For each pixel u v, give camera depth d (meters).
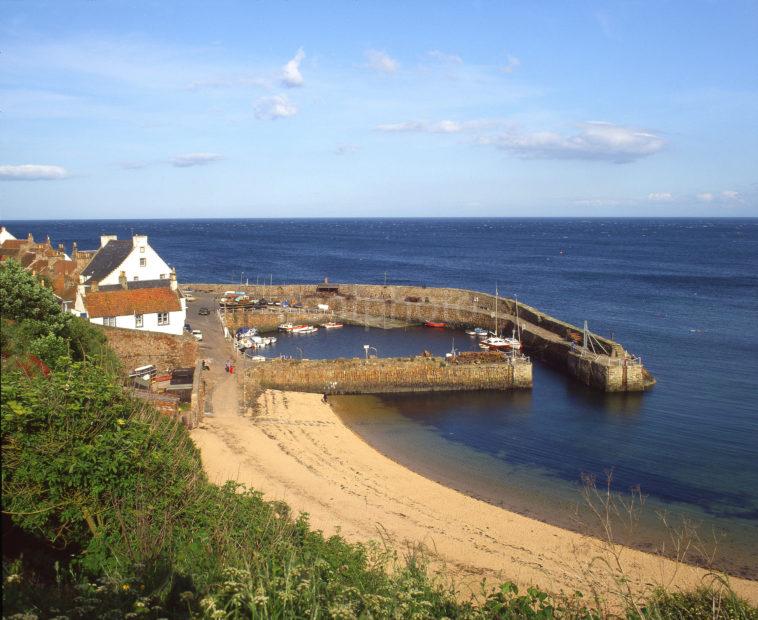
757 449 43.28
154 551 13.07
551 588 23.80
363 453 41.00
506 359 61.38
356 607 10.62
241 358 59.16
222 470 32.88
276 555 13.77
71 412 14.55
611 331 83.81
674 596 13.16
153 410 23.14
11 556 12.83
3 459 13.55
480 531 29.91
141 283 62.03
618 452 42.91
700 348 73.56
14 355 22.22
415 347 80.19
